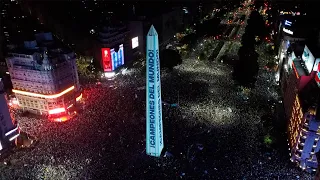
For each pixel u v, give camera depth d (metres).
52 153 80.44
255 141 84.50
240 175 71.38
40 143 85.25
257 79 126.50
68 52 107.12
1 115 81.00
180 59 138.38
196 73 134.88
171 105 104.88
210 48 169.88
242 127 91.31
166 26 181.88
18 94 107.12
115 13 176.88
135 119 96.94
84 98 114.69
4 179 71.50
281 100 108.50
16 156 80.19
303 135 72.19
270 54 154.38
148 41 67.25
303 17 158.12
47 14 176.50
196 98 110.81
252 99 109.44
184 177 71.19
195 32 194.75
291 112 87.62
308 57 88.94
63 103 105.00
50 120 100.25
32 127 95.19
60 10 182.00
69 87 107.81
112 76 138.00
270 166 74.81
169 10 189.62
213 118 96.75
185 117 97.94
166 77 131.25
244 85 114.62
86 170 73.38
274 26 187.38
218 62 147.75
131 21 156.25
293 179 70.19
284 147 83.62
